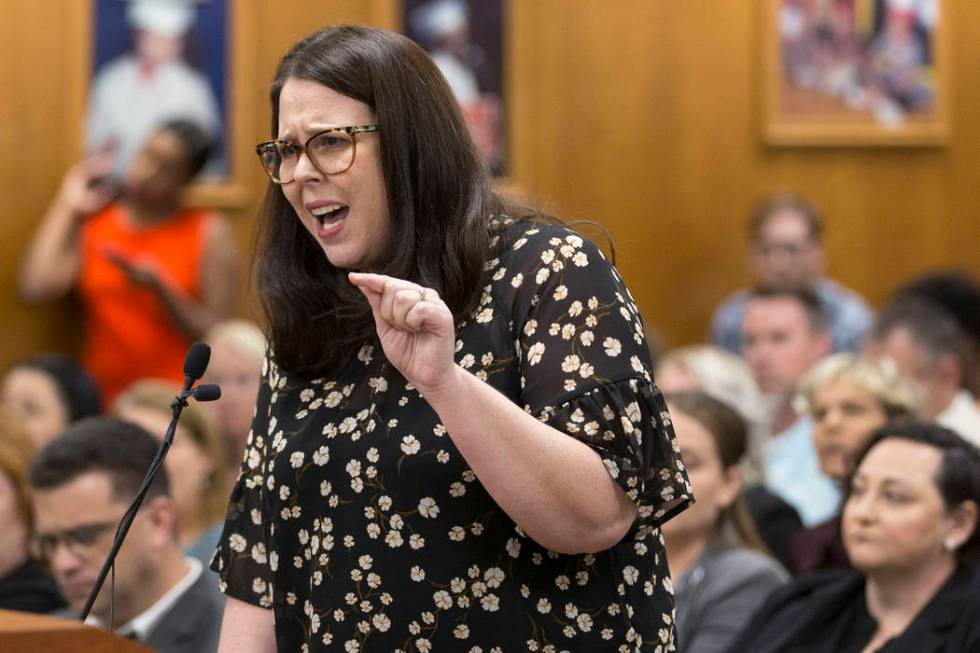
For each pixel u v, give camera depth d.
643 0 15.07
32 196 14.59
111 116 14.63
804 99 15.05
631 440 4.10
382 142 4.38
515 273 4.38
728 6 15.09
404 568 4.28
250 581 4.87
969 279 12.55
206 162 14.16
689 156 15.09
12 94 14.59
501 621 4.24
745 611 7.64
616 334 4.24
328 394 4.56
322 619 4.38
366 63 4.40
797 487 11.41
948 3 14.95
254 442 4.87
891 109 15.05
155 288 13.91
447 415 3.85
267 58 14.66
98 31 14.63
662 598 4.49
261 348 10.77
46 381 11.29
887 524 6.80
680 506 4.26
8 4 14.59
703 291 15.09
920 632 6.65
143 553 7.05
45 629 3.29
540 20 14.95
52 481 7.00
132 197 14.12
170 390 9.08
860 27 14.97
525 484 3.91
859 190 15.09
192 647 7.11
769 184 15.09
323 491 4.41
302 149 4.39
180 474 8.51
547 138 14.97
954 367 10.93
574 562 4.29
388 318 3.83
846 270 15.13
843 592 7.19
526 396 4.24
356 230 4.42
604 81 15.03
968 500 6.80
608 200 15.05
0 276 14.49
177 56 14.62
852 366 9.51
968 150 15.07
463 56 14.83
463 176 4.46
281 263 4.74
